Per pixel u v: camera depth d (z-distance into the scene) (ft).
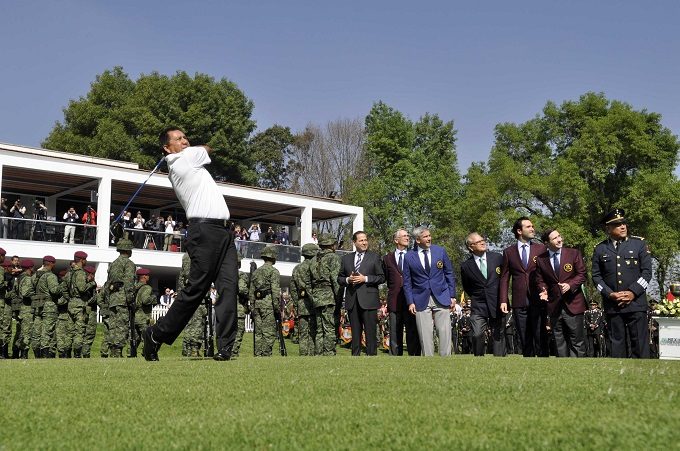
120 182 118.01
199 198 22.45
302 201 138.00
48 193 128.98
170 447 8.43
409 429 9.01
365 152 194.80
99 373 17.30
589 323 70.69
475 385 13.67
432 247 38.63
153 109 187.83
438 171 190.90
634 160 160.86
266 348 45.19
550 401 11.18
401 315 43.68
